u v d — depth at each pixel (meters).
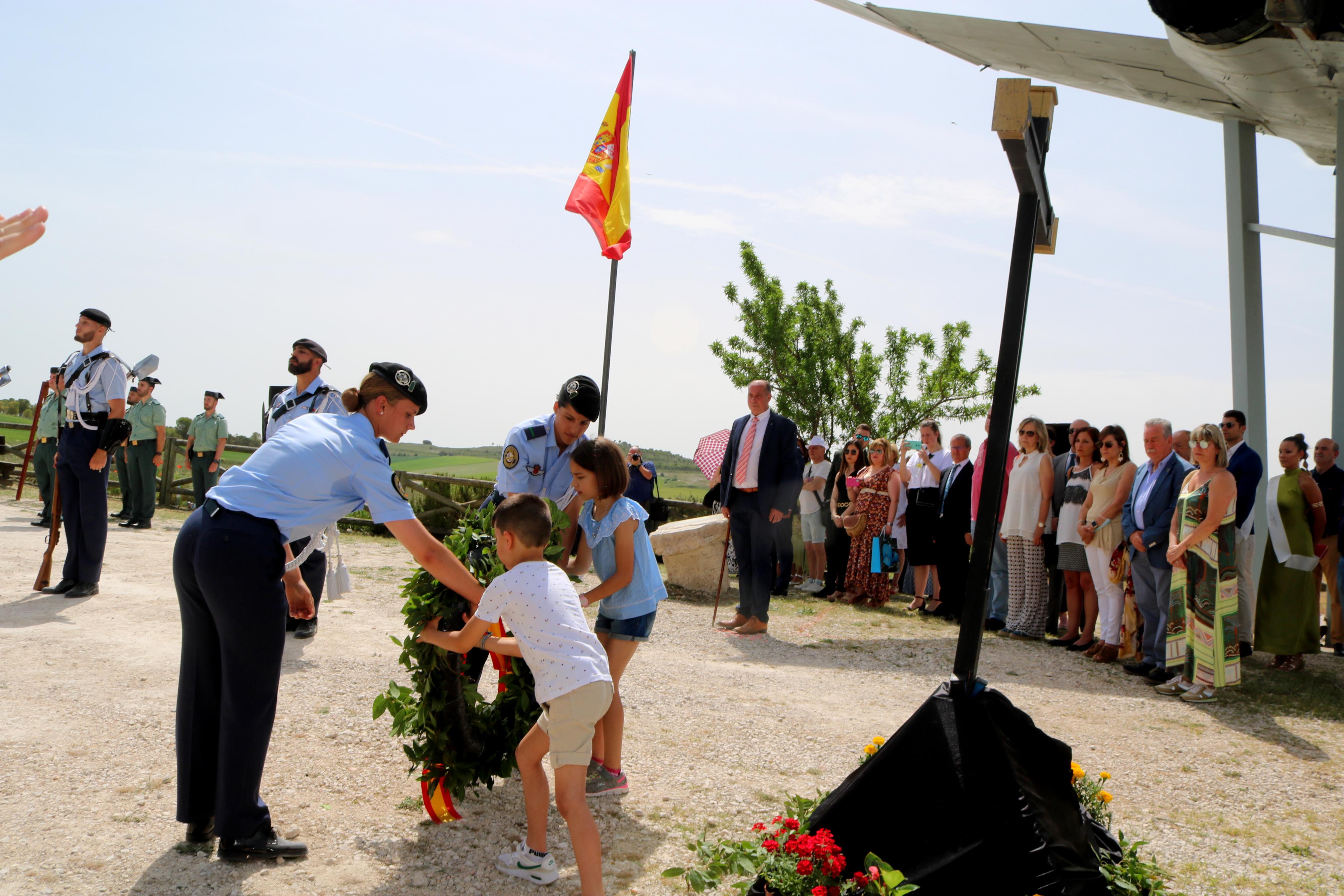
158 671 5.47
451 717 3.66
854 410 19.61
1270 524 7.35
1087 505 7.57
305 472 3.30
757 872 3.10
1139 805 4.30
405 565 10.52
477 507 12.86
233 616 3.21
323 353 6.23
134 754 4.21
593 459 3.91
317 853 3.42
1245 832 4.04
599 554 4.07
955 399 19.27
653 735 4.96
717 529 10.23
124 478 12.22
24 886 3.01
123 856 3.28
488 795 4.09
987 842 2.85
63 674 5.29
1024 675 6.81
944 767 2.98
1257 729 5.58
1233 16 6.67
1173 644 6.36
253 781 3.32
